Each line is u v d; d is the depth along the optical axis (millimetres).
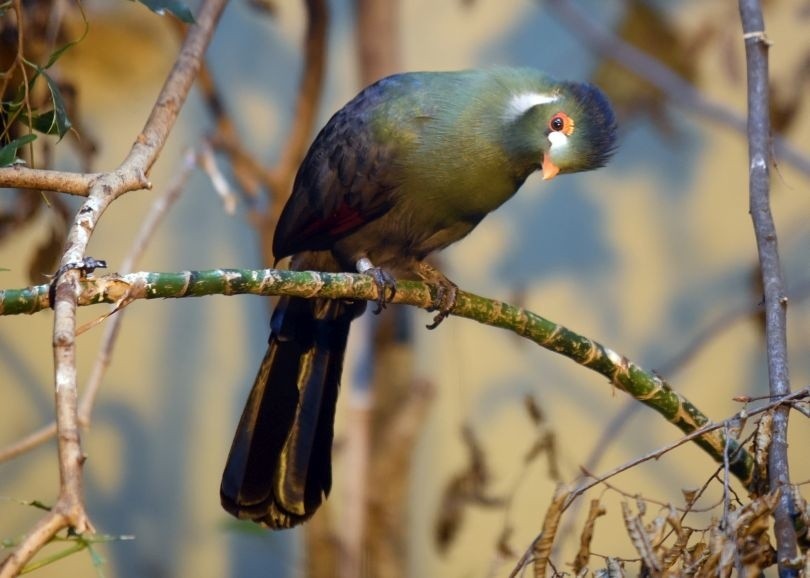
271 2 10812
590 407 11555
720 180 11742
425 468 11367
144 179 5250
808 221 11602
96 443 11539
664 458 11383
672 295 11672
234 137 8938
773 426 4785
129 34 11078
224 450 11594
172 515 11516
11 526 11234
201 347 11719
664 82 9742
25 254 10555
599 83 10344
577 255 11836
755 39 6172
